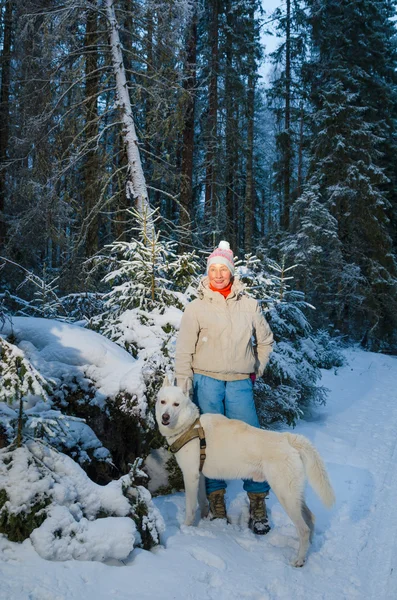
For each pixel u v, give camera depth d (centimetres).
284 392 589
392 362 1401
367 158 1708
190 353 353
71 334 410
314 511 386
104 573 244
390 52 2117
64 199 898
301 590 274
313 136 1869
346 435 609
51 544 241
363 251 1712
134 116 969
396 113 2178
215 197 1603
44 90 886
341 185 1666
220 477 326
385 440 600
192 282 538
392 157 1970
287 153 2116
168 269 537
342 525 366
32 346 389
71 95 926
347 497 416
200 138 1691
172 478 393
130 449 391
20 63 1012
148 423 380
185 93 930
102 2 907
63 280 836
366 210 1661
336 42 1941
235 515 362
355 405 794
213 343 351
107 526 264
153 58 953
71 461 291
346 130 1708
